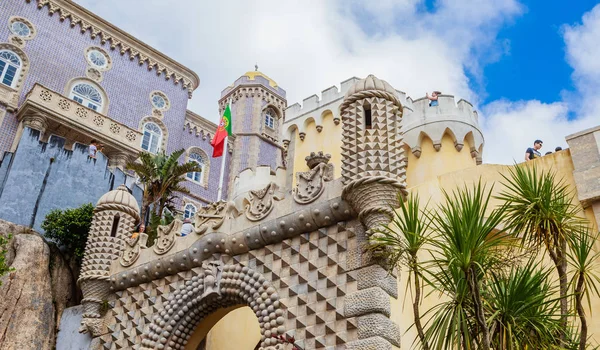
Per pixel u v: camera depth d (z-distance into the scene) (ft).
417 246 30.76
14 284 56.70
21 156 77.82
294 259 43.09
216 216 50.16
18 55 114.83
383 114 41.83
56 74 118.52
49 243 67.21
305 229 43.14
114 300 54.85
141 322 51.26
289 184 85.15
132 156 116.16
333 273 40.11
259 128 151.02
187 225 69.67
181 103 140.26
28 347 53.52
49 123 107.86
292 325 40.73
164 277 52.06
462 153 75.92
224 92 161.38
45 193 77.92
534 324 29.30
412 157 76.54
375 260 38.04
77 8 126.93
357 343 36.01
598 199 45.47
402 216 38.09
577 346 30.32
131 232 59.16
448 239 29.32
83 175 83.25
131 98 129.80
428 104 78.33
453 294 28.63
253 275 44.83
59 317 60.23
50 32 121.08
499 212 29.84
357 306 37.19
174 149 133.80
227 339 56.80
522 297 29.58
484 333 27.09
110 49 130.72
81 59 124.16
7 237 64.80
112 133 115.24
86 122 112.06
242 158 144.97
